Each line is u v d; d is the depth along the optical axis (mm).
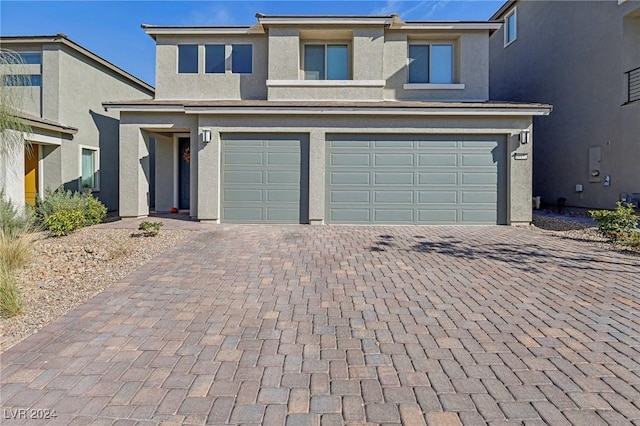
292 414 2873
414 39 14594
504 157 12125
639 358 3672
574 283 6047
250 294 5562
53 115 15633
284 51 13820
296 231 10781
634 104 12484
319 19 13461
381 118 12000
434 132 12016
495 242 9352
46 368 3496
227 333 4258
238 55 14680
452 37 14477
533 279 6270
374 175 12164
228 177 12219
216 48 14680
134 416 2846
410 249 8539
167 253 8070
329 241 9391
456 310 4930
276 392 3150
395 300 5316
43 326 4426
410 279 6301
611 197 13312
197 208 12680
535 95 17531
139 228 10234
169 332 4277
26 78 12945
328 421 2793
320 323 4539
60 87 15695
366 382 3291
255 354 3783
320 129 12031
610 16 13266
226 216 12242
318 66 14414
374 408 2936
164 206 15938
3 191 10820
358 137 12148
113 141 19109
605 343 3980
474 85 14328
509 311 4883
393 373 3430
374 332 4285
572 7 15039
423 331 4305
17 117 9008
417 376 3379
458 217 12172
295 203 12188
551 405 2959
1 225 8875
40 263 7312
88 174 17547
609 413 2857
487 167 12133
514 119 11930
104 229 10828
